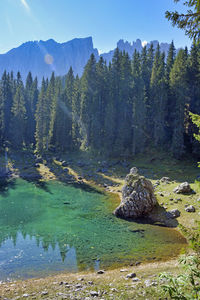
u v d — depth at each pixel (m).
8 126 79.25
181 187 32.28
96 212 30.83
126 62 70.00
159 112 60.59
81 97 75.00
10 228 25.02
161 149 59.59
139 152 61.78
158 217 27.67
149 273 14.95
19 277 15.45
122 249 19.98
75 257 18.50
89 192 42.16
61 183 48.94
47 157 67.56
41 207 32.94
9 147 73.62
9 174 55.03
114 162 59.41
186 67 57.75
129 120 67.06
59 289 13.42
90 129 71.88
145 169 52.12
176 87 58.53
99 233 23.73
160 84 62.03
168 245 20.72
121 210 29.16
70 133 73.44
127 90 68.12
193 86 58.28
